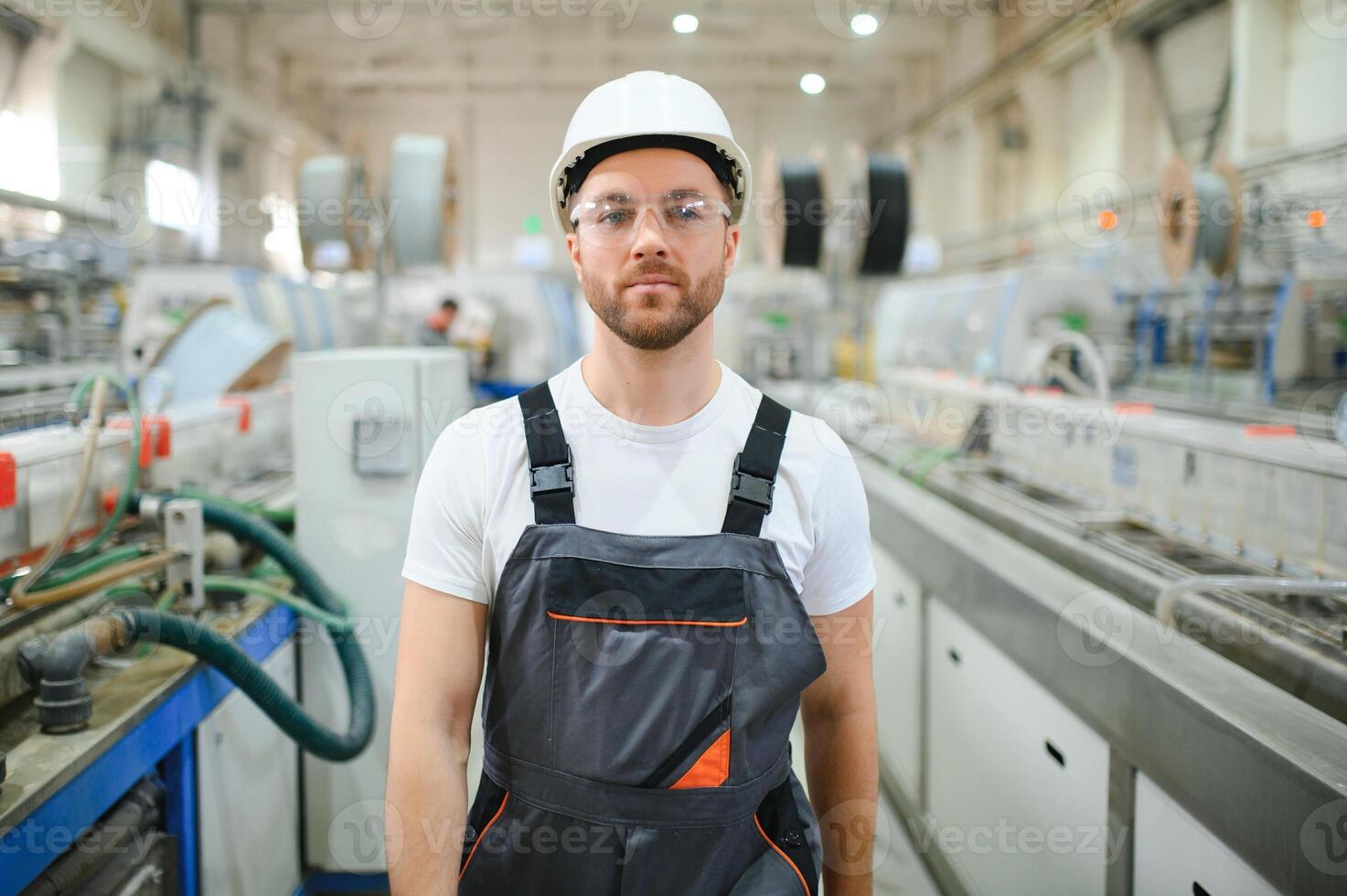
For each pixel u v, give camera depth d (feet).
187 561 5.35
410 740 3.03
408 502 6.37
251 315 13.10
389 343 15.42
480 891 3.14
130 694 4.37
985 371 14.35
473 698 3.23
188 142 21.25
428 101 28.09
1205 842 4.00
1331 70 13.76
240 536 5.90
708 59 25.26
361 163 10.89
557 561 3.04
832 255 12.95
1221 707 3.89
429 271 12.41
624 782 3.00
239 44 23.98
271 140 27.30
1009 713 6.10
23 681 4.37
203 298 13.03
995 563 6.39
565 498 3.09
